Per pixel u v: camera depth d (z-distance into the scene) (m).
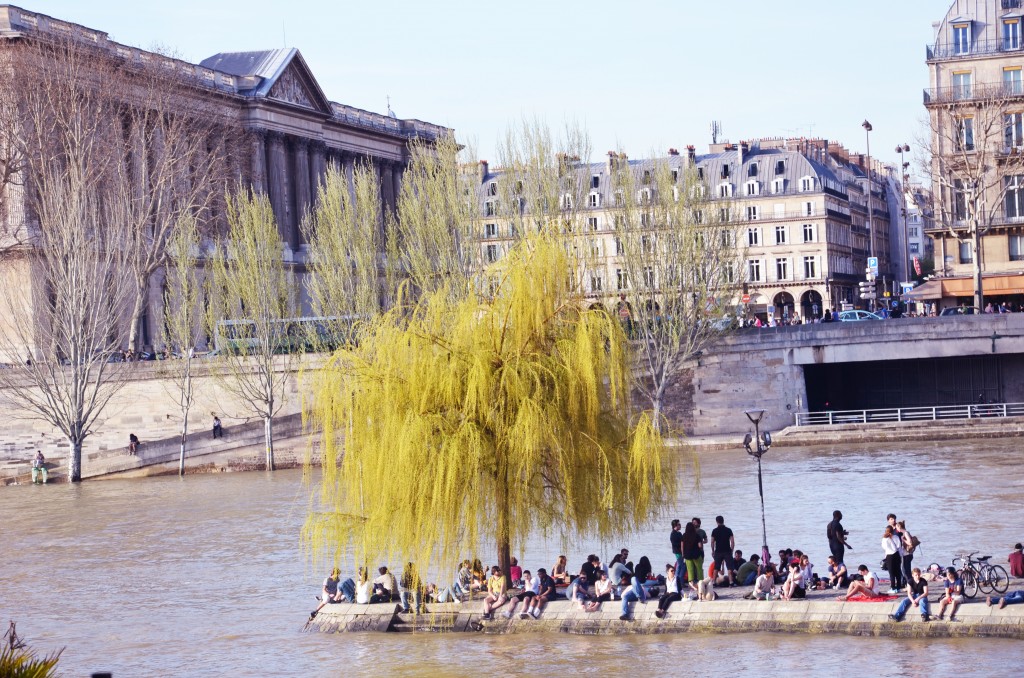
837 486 60.03
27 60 84.12
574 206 83.31
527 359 38.44
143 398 84.19
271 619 40.53
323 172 130.12
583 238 76.88
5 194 84.31
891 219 197.88
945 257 95.38
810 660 31.81
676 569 37.56
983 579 35.00
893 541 35.72
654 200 83.12
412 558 38.47
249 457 82.00
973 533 46.38
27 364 82.88
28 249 83.62
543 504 39.12
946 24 96.81
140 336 99.69
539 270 39.25
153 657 36.56
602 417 39.47
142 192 86.19
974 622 33.03
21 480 82.56
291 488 70.62
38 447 82.88
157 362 83.81
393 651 35.78
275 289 85.62
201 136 100.88
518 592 38.44
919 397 89.19
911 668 30.41
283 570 47.88
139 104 95.12
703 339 81.00
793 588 35.94
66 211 80.25
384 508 37.84
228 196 88.00
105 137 88.31
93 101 86.75
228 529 57.28
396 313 40.47
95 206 80.50
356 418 38.81
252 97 118.19
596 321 39.09
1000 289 92.81
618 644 35.16
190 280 86.88
